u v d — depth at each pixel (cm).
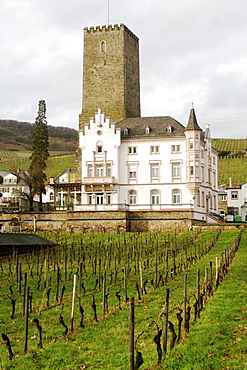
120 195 8425
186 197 8194
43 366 1845
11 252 4978
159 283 3366
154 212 7612
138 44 10631
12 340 2222
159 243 5881
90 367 1805
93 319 2503
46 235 7144
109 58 9988
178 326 2161
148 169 8369
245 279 3170
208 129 9175
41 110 10669
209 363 1695
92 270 4172
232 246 4259
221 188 12638
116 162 8394
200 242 5766
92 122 8544
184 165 8238
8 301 3059
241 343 1873
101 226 7581
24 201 9325
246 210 11419
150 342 2042
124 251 5231
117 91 9881
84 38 10144
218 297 2683
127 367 1756
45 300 3050
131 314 1656
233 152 17950
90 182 8425
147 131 8544
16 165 19375
